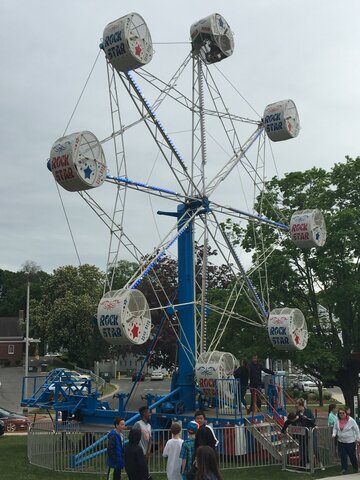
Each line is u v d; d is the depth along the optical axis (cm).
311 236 2428
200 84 2244
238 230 3269
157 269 4550
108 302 1678
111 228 1756
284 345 2244
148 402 2067
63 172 1658
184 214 2125
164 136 1989
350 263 3012
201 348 2091
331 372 2909
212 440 1010
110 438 1142
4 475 1575
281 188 3244
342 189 3117
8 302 12138
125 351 5650
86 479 1515
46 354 9481
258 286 3103
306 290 3166
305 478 1522
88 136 1684
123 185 1833
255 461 1747
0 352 8806
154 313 4403
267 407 2016
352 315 3005
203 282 2145
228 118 2319
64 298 7506
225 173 2242
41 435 1733
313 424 1711
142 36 1850
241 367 2055
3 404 4634
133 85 1867
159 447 1698
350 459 1609
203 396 2028
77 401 2150
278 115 2497
